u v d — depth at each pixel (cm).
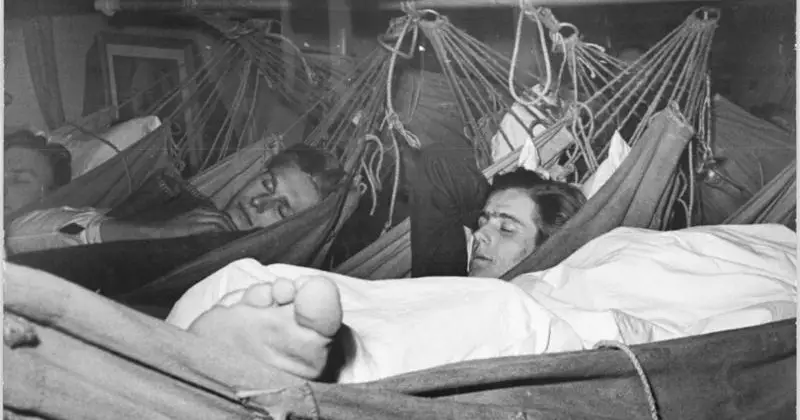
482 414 228
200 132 351
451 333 265
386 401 212
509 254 379
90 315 185
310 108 362
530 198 381
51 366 182
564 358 254
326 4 357
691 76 390
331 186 365
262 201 357
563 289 337
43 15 324
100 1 332
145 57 342
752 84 393
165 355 193
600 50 383
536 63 379
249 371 201
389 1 362
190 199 348
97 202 335
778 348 309
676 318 323
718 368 291
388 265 373
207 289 274
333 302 213
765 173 399
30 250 322
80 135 334
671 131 390
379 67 366
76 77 333
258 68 355
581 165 387
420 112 372
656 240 360
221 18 347
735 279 336
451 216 376
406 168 372
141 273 336
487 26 372
